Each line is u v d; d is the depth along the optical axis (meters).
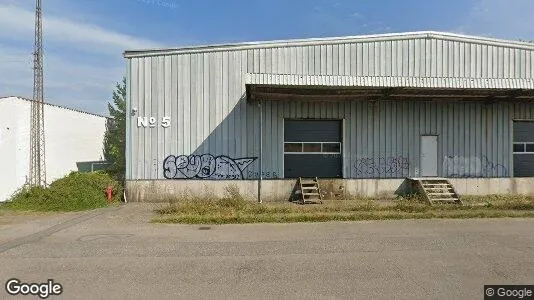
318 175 15.88
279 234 8.39
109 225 9.57
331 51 15.71
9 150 15.52
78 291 4.84
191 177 15.00
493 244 7.34
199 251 6.87
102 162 23.97
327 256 6.50
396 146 16.09
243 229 9.01
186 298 4.60
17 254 6.66
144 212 11.77
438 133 16.33
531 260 6.20
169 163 14.93
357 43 15.88
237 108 15.27
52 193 13.12
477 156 16.53
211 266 5.94
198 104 15.09
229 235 8.30
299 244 7.40
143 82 14.88
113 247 7.19
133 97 14.83
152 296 4.67
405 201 13.27
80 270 5.73
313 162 15.88
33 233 8.56
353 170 15.85
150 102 14.90
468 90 14.32
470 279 5.27
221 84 15.20
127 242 7.62
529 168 17.11
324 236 8.15
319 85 13.91
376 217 10.41
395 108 16.12
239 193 14.44
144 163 14.83
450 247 7.10
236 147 15.21
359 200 14.42
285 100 15.41
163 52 14.91
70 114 20.38
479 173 16.50
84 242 7.62
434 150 16.34
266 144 15.38
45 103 18.00
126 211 12.01
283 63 15.45
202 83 15.11
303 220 10.14
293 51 15.52
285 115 15.52
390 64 16.05
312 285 5.05
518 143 17.09
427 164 16.25
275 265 5.98
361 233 8.45
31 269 5.78
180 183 14.72
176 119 14.99
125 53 14.75
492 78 16.66
